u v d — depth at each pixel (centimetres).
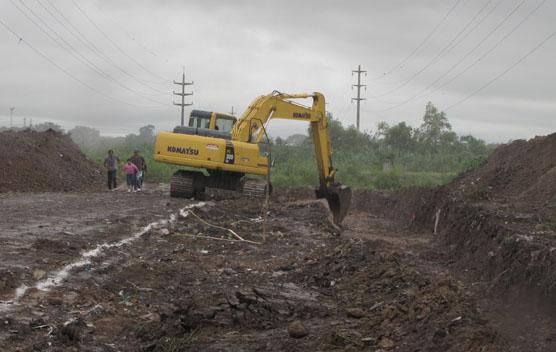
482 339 773
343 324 991
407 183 4844
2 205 2161
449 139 8781
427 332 835
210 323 1012
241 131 2784
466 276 1353
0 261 1159
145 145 6662
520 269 1073
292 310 1100
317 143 2600
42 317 907
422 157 6862
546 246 1131
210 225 2080
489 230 1484
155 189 3638
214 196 2884
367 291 1227
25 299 979
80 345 842
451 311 872
